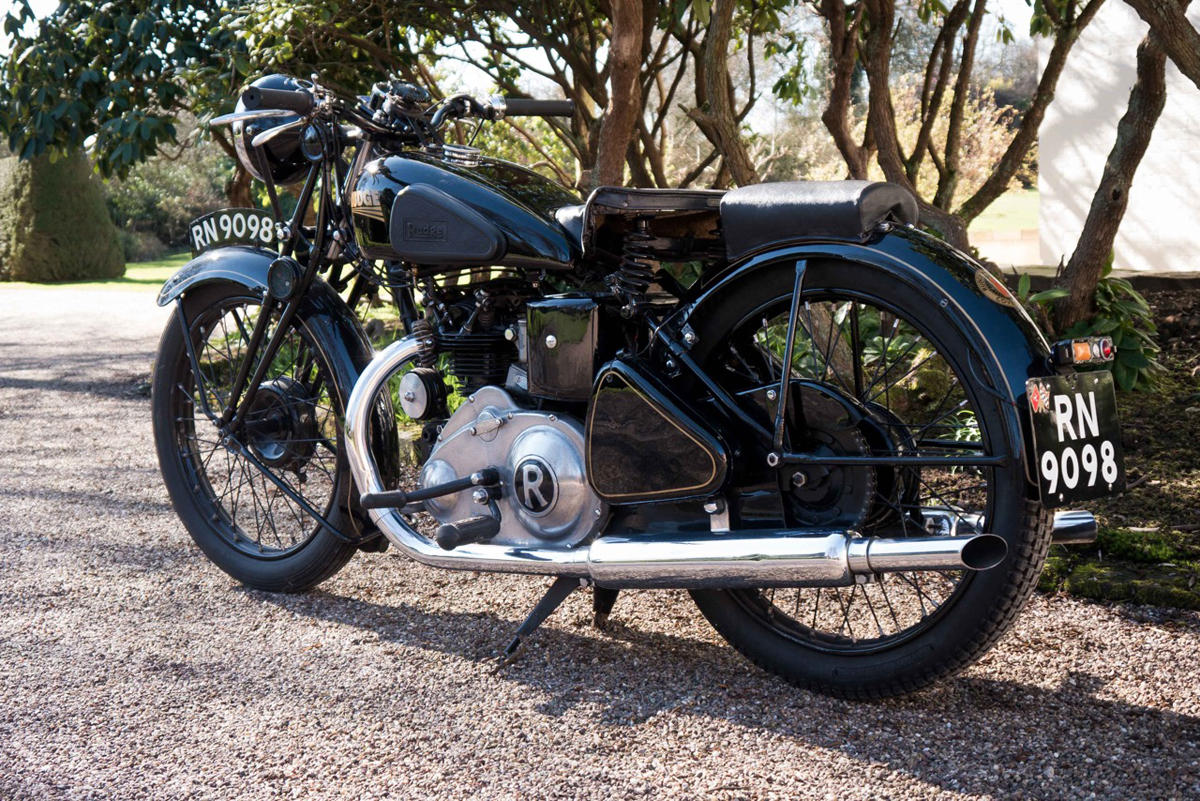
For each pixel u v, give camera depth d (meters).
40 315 12.99
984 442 2.01
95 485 4.21
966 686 2.26
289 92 2.60
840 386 2.77
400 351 2.59
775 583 2.10
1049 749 1.97
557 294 2.38
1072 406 1.99
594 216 2.23
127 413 5.93
